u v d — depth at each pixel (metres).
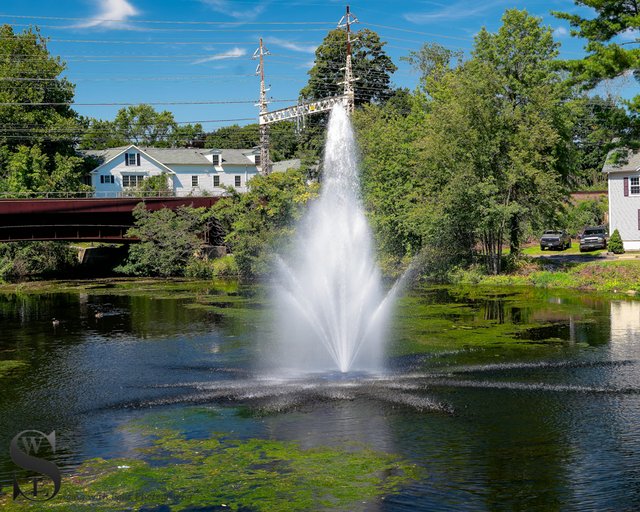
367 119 51.34
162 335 24.28
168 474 11.12
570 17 36.25
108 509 9.86
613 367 18.06
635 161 47.47
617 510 9.66
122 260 54.00
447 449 12.10
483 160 40.94
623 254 45.44
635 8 35.34
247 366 18.92
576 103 43.88
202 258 51.88
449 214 40.44
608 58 33.66
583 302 30.72
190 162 75.50
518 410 14.37
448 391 15.91
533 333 23.19
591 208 62.28
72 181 63.16
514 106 42.19
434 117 43.88
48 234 48.81
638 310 27.92
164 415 14.44
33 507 9.95
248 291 38.31
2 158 62.19
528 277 38.78
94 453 12.23
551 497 10.11
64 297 37.28
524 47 41.34
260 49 56.19
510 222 42.47
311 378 17.34
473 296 33.62
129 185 71.94
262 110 56.06
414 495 10.21
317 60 82.81
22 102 64.50
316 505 9.90
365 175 45.03
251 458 11.77
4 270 48.06
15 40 66.50
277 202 44.00
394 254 42.06
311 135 80.75
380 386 16.42
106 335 24.59
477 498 10.10
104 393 16.42
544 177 39.16
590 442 12.38
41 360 20.42
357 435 12.91
